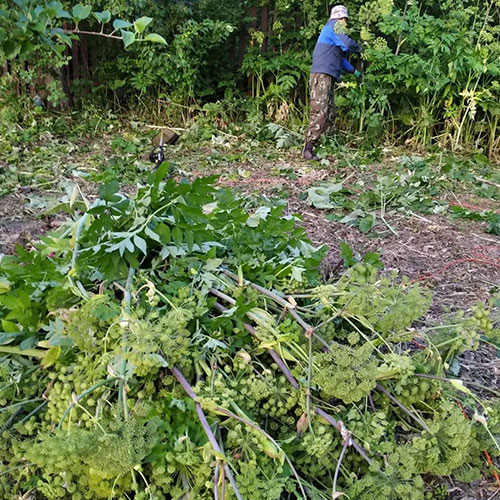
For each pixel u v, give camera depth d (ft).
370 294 7.02
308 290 7.52
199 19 28.37
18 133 23.66
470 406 7.19
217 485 5.24
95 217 7.14
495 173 22.12
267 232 8.11
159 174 7.11
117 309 6.21
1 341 6.48
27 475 5.88
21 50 6.58
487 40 23.91
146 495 5.47
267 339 6.55
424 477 7.18
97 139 24.63
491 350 9.95
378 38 24.17
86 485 5.65
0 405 6.33
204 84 28.76
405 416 7.09
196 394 5.88
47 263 7.08
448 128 25.43
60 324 6.50
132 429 5.21
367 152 23.85
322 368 6.34
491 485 7.21
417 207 17.39
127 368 5.89
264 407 6.22
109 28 27.94
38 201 15.85
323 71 22.07
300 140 25.49
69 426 5.54
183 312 6.15
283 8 26.48
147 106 28.91
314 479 6.32
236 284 7.37
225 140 25.41
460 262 13.80
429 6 27.17
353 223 15.84
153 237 6.85
